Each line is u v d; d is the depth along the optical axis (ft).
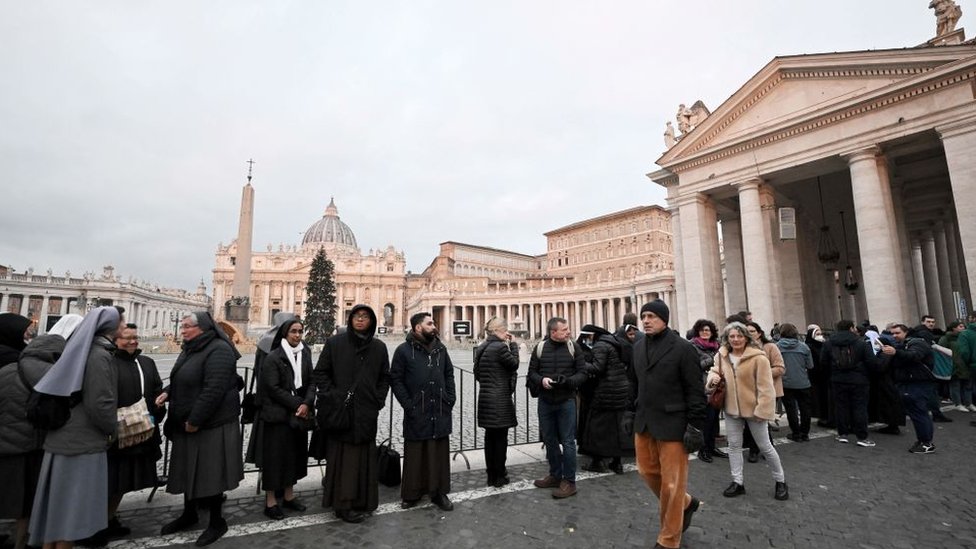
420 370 18.06
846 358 26.81
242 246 117.50
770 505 17.48
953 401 35.73
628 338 24.03
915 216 76.43
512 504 17.88
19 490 13.53
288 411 16.90
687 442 13.33
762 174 58.85
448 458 18.13
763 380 18.10
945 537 14.52
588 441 22.18
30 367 13.56
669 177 70.90
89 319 13.42
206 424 15.24
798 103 57.11
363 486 16.60
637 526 15.71
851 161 51.47
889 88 48.03
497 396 19.98
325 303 181.16
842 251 82.58
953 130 44.70
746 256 59.11
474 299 260.83
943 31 50.24
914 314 58.70
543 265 396.98
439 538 14.87
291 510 17.53
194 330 16.03
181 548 14.34
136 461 15.79
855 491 18.80
